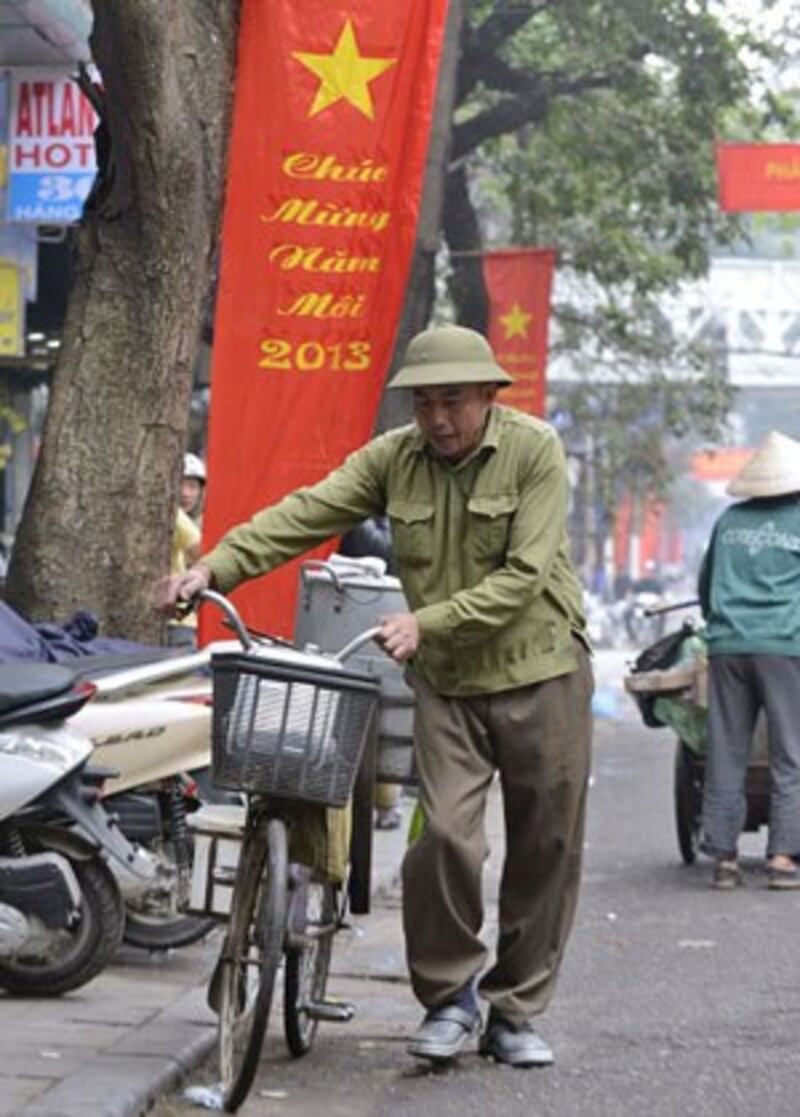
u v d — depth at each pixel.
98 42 17.95
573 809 12.76
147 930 15.62
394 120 19.17
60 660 15.39
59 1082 11.50
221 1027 11.77
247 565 12.53
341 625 14.92
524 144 53.88
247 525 12.63
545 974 12.93
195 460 23.58
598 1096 12.02
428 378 12.15
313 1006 13.02
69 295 18.77
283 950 11.95
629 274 55.84
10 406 36.53
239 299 19.33
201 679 15.87
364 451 12.78
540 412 45.22
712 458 66.25
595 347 65.62
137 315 18.39
